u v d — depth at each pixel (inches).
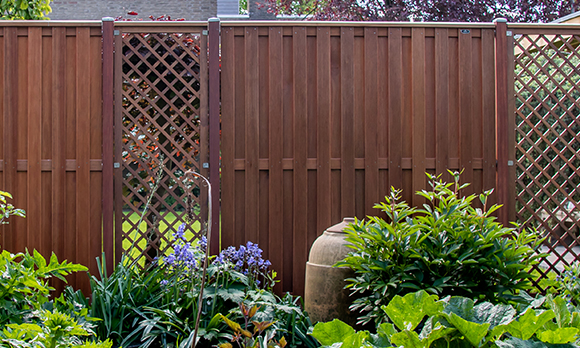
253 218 138.9
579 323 44.4
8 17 178.5
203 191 138.5
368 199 140.3
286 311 101.3
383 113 141.5
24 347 52.4
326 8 469.4
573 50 143.9
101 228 137.9
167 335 105.3
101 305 104.7
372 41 141.2
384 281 99.9
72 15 556.4
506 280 98.3
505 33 142.9
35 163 136.9
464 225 100.7
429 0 456.4
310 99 141.1
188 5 563.2
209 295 106.6
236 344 101.5
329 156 140.1
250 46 139.9
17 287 76.7
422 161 141.3
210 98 138.9
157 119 148.4
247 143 138.9
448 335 42.9
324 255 114.4
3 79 137.4
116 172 138.3
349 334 46.1
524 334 42.9
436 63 141.9
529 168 143.3
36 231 136.6
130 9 559.5
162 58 140.5
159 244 139.3
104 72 137.3
